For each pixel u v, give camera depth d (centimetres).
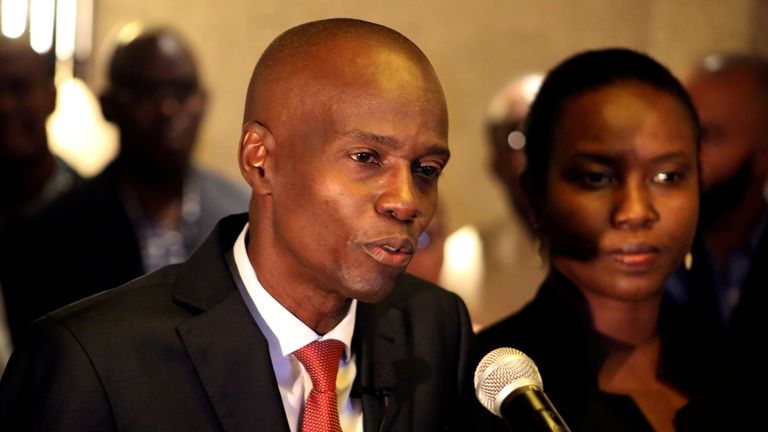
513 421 224
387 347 266
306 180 235
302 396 250
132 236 503
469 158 681
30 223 495
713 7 693
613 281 301
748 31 693
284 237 240
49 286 491
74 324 239
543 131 317
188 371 241
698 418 306
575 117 307
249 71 659
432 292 286
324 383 246
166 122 511
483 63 686
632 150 299
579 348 308
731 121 514
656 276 301
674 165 300
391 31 244
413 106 233
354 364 260
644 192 299
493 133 520
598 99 305
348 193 232
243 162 245
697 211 304
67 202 501
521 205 498
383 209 231
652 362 312
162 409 236
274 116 241
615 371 310
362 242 232
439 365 272
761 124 514
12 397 237
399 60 236
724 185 511
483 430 280
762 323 433
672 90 308
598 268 303
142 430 234
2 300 492
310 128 235
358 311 267
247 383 242
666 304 322
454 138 682
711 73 525
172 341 241
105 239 499
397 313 275
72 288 491
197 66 522
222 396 240
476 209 677
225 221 264
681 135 302
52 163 535
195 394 240
